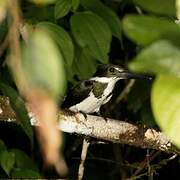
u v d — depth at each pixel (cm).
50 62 181
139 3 234
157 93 202
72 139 1133
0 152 698
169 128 198
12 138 1133
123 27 211
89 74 793
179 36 210
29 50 182
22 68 178
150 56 194
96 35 629
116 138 726
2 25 565
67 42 503
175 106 200
